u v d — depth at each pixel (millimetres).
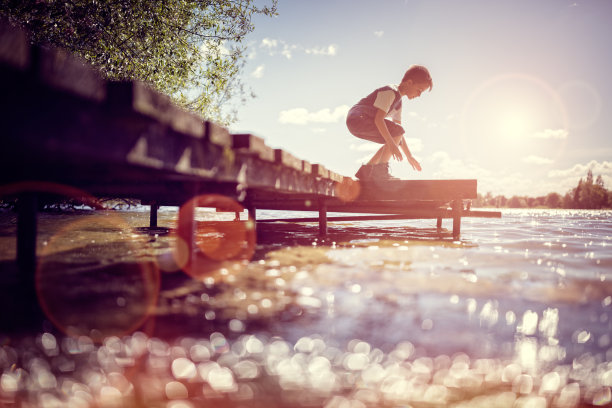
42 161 1965
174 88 9258
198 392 1159
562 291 2250
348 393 1177
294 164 3643
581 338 1566
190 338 1496
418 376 1271
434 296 2102
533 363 1362
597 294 2195
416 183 5949
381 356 1386
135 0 8195
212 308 1840
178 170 1986
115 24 8164
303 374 1268
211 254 3482
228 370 1279
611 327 1683
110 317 1690
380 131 5664
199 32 9750
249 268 2832
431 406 1125
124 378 1222
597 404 1160
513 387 1228
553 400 1172
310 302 1960
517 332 1613
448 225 9094
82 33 7922
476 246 4445
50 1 6863
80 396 1123
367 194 6062
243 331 1571
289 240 4965
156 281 2340
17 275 2383
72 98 1386
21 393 1128
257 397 1145
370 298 2045
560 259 3457
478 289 2268
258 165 3096
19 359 1306
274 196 5629
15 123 1190
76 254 3201
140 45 8633
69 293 2025
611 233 6805
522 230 7469
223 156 2492
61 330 1540
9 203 7832
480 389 1213
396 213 7410
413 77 6074
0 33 1083
